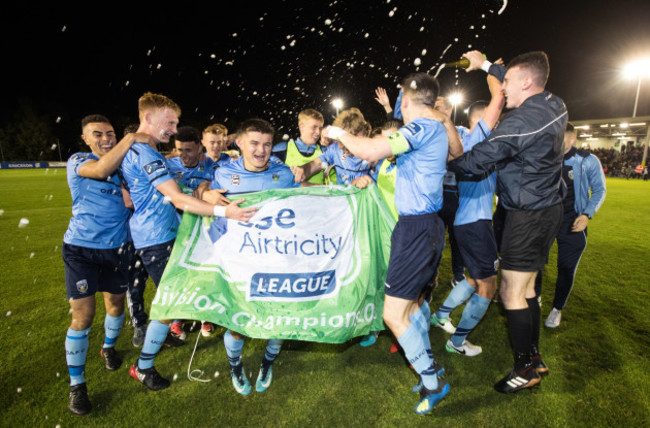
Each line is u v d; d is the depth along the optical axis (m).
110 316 2.59
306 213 2.32
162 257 2.54
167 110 2.40
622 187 16.56
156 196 2.46
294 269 2.30
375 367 2.64
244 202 2.27
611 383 2.41
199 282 2.24
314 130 3.62
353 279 2.37
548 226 2.24
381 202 2.44
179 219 2.69
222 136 3.76
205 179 3.48
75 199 2.42
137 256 2.90
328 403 2.28
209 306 2.20
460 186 2.72
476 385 2.45
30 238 6.35
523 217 2.24
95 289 2.40
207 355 2.82
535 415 2.16
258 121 2.30
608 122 25.70
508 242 2.32
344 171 3.43
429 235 2.10
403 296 2.13
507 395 2.34
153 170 2.22
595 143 32.28
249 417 2.17
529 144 2.11
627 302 3.65
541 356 2.72
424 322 2.36
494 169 2.64
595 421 2.10
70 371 2.23
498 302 3.75
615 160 26.67
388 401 2.29
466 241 2.71
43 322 3.28
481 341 3.00
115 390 2.41
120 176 2.58
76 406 2.19
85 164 2.31
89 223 2.40
